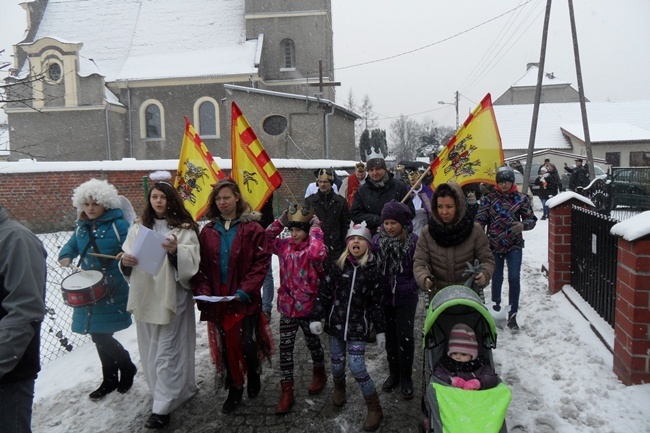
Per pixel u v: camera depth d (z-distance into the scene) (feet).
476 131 19.42
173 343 13.99
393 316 15.17
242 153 19.12
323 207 19.49
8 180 50.47
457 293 11.62
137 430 13.62
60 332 19.61
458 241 13.65
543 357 16.58
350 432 13.21
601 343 16.69
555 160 114.32
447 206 13.48
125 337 20.77
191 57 110.73
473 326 11.82
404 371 14.74
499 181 18.81
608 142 130.52
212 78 103.40
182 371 14.12
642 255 13.42
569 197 22.44
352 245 13.38
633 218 14.26
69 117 100.53
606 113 148.56
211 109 105.29
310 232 15.05
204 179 20.61
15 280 9.05
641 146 130.00
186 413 14.44
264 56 113.39
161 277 13.52
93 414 14.56
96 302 14.29
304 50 114.21
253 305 14.34
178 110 105.19
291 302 14.69
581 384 14.34
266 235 14.98
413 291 14.58
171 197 14.34
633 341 13.64
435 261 13.91
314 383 15.43
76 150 100.73
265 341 14.88
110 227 15.23
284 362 14.58
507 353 17.26
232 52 111.04
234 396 14.43
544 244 36.14
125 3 122.93
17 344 8.89
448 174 19.85
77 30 119.14
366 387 13.25
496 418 9.25
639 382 13.69
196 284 14.16
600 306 18.31
